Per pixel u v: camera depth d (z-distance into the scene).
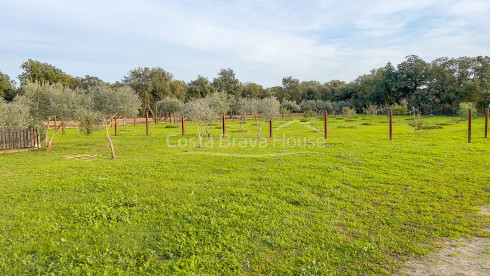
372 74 102.25
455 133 25.08
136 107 21.12
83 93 22.12
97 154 17.75
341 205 7.75
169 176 11.15
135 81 60.56
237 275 4.79
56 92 20.27
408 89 79.25
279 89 91.75
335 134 27.44
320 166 12.45
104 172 12.06
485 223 6.55
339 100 95.88
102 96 17.55
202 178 10.79
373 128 33.78
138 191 9.20
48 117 19.72
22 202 8.30
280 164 13.19
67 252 5.53
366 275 4.74
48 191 9.33
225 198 8.34
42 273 4.95
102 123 18.81
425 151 15.40
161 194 8.90
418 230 6.25
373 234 6.13
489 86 62.34
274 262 5.15
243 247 5.62
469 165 11.99
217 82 76.44
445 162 12.62
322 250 5.49
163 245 5.79
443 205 7.64
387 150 16.31
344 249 5.52
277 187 9.40
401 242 5.77
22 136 19.77
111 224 6.77
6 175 11.79
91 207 7.78
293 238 5.95
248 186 9.57
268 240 5.85
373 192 8.83
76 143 23.34
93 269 4.98
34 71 42.31
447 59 74.50
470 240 5.83
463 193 8.53
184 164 13.52
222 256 5.34
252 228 6.43
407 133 26.56
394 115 66.31
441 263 5.04
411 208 7.43
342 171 11.44
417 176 10.45
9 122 16.67
